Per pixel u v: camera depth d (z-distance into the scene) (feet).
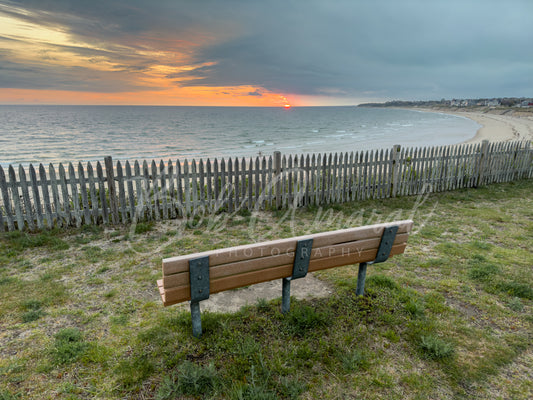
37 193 20.66
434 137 143.02
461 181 35.14
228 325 10.85
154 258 17.42
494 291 13.41
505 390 8.43
